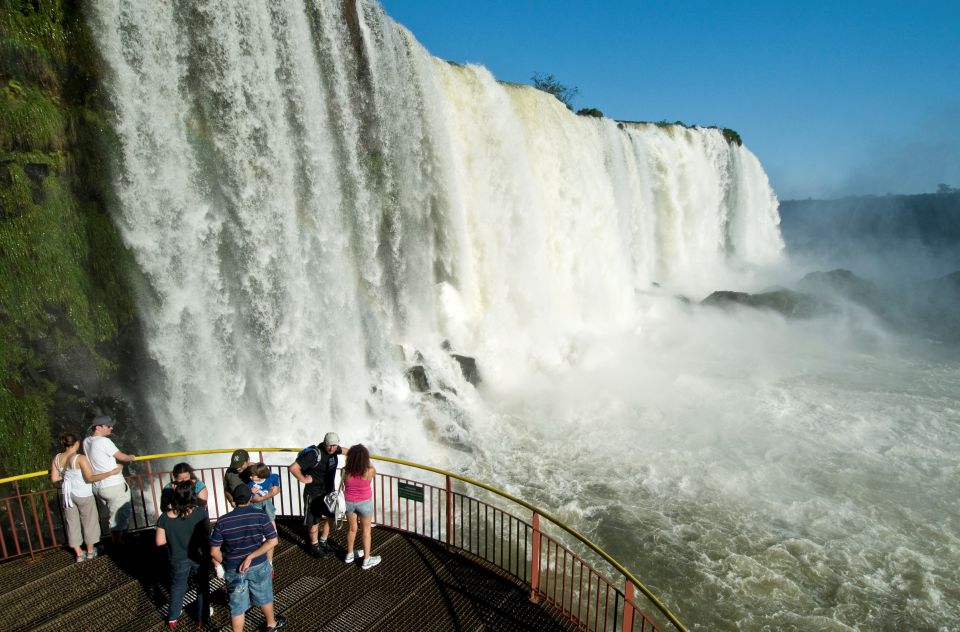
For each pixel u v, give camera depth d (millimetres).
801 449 18062
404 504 14812
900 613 11430
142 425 14844
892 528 14125
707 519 14445
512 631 7160
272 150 17594
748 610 11438
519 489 15922
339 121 19547
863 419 20344
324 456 8172
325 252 19406
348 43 19516
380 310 21547
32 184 13055
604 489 15914
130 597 7379
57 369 13266
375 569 8172
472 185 25312
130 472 14289
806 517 14547
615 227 33156
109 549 8328
